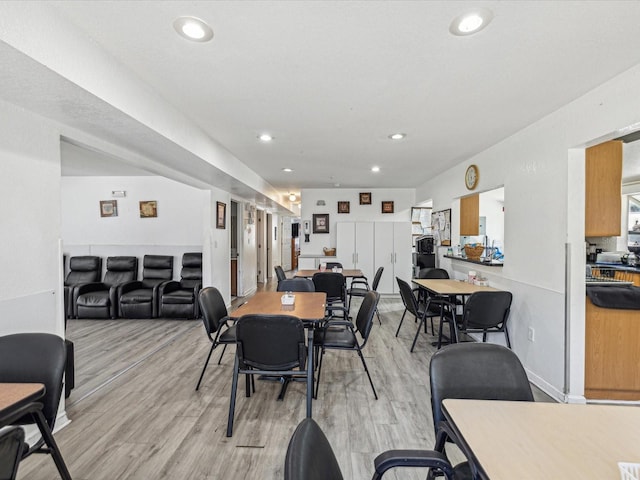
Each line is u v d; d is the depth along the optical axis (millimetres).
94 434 2180
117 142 2770
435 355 1403
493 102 2590
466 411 1129
